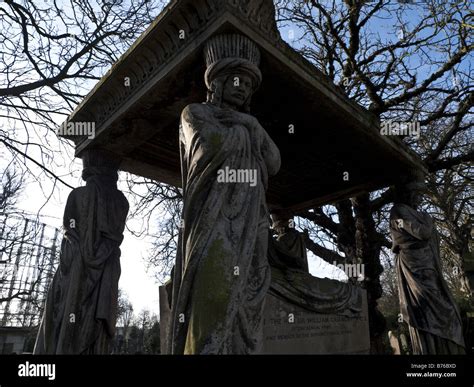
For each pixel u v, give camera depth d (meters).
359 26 7.66
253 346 1.90
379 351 6.52
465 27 6.56
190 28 2.55
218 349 1.67
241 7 2.39
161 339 3.36
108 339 3.49
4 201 9.27
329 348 3.45
